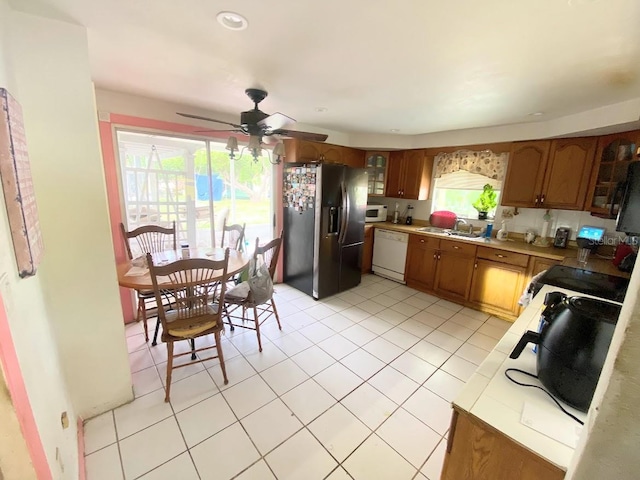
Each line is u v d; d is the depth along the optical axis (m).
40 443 0.86
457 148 3.76
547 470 0.72
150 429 1.67
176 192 3.11
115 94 2.46
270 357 2.39
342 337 2.73
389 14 1.20
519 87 1.97
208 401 1.89
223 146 3.32
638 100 2.06
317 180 3.31
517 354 1.00
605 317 0.84
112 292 1.69
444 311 3.35
